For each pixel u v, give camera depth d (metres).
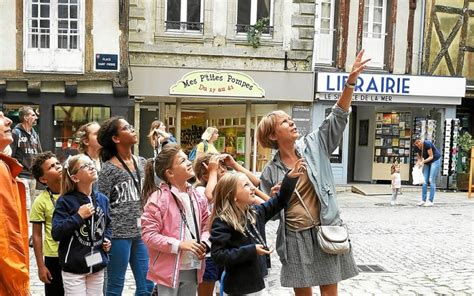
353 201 13.43
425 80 15.48
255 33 14.77
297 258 3.77
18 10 13.59
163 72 14.43
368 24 15.73
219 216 3.43
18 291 2.80
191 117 15.82
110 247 3.97
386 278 6.24
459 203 13.10
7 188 2.81
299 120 15.16
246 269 3.42
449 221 10.34
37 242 4.02
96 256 3.75
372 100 15.36
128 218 4.19
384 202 13.25
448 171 15.65
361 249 7.83
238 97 14.81
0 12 13.59
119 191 4.20
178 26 14.73
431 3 15.67
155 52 14.52
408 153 16.27
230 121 15.69
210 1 14.69
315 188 3.74
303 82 14.98
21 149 7.51
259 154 15.41
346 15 15.32
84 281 3.74
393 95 15.41
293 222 3.79
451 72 15.95
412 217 10.84
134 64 14.37
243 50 14.90
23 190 3.09
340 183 15.39
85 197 3.79
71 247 3.69
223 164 4.30
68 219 3.65
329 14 15.40
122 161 4.31
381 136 16.52
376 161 16.58
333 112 3.87
